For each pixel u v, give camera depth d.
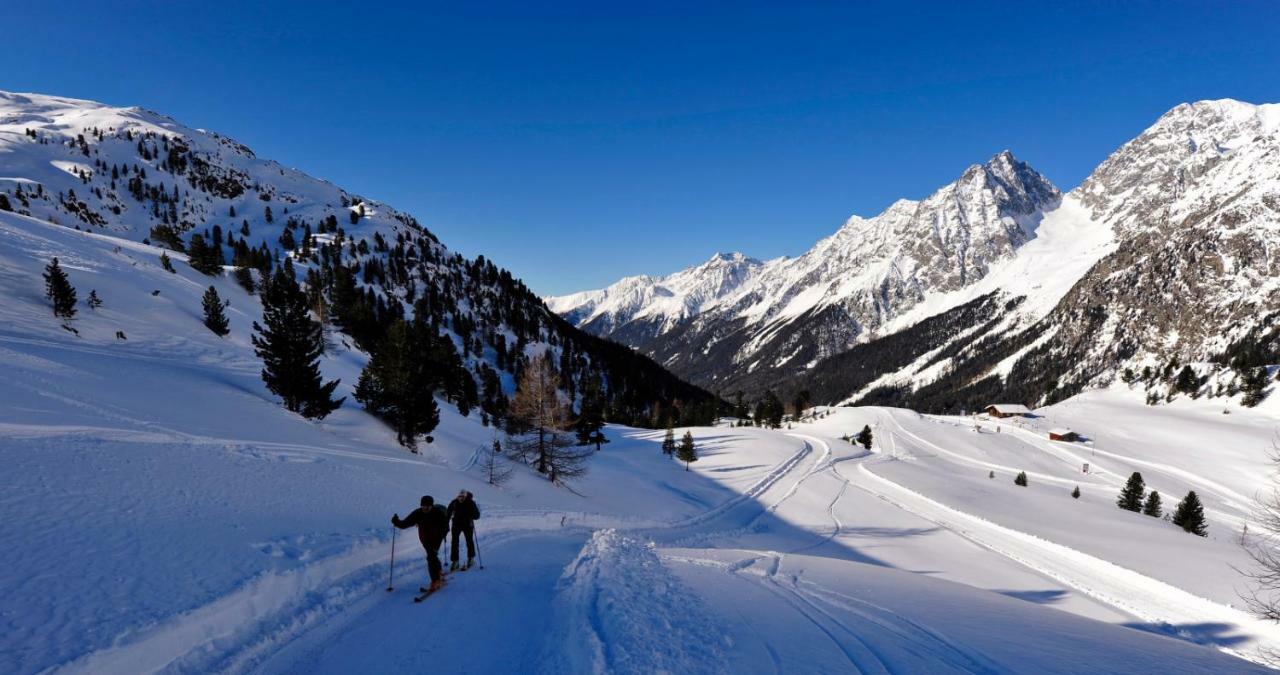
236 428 26.66
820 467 76.12
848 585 13.48
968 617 10.96
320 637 9.03
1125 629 12.45
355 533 13.84
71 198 191.38
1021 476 76.19
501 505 27.08
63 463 13.02
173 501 12.62
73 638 6.96
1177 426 126.75
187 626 8.07
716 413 175.50
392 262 182.12
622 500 44.56
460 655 8.32
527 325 181.00
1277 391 134.38
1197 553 38.84
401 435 42.31
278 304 38.56
